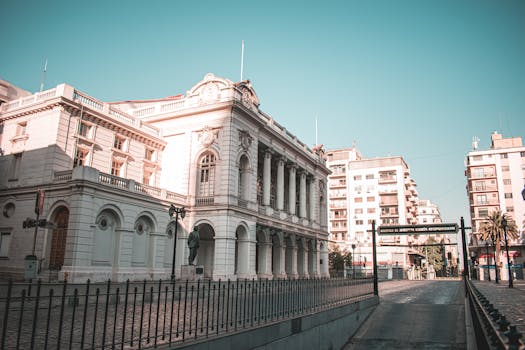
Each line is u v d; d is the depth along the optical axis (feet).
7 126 121.80
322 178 216.13
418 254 351.25
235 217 128.57
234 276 124.57
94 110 118.21
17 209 112.06
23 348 27.71
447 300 96.37
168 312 47.62
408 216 347.15
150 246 115.96
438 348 56.90
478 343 30.83
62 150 109.70
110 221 103.65
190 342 28.63
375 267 91.09
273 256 161.99
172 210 99.76
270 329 37.91
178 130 141.18
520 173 272.51
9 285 21.04
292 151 177.68
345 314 60.70
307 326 45.98
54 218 102.63
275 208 180.45
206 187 133.90
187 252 127.24
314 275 190.49
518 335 16.97
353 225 334.24
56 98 109.29
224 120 132.77
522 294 105.91
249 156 140.26
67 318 40.29
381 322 71.46
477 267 282.36
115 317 24.85
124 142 130.21
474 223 279.49
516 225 249.14
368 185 336.90
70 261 92.68
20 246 107.86
